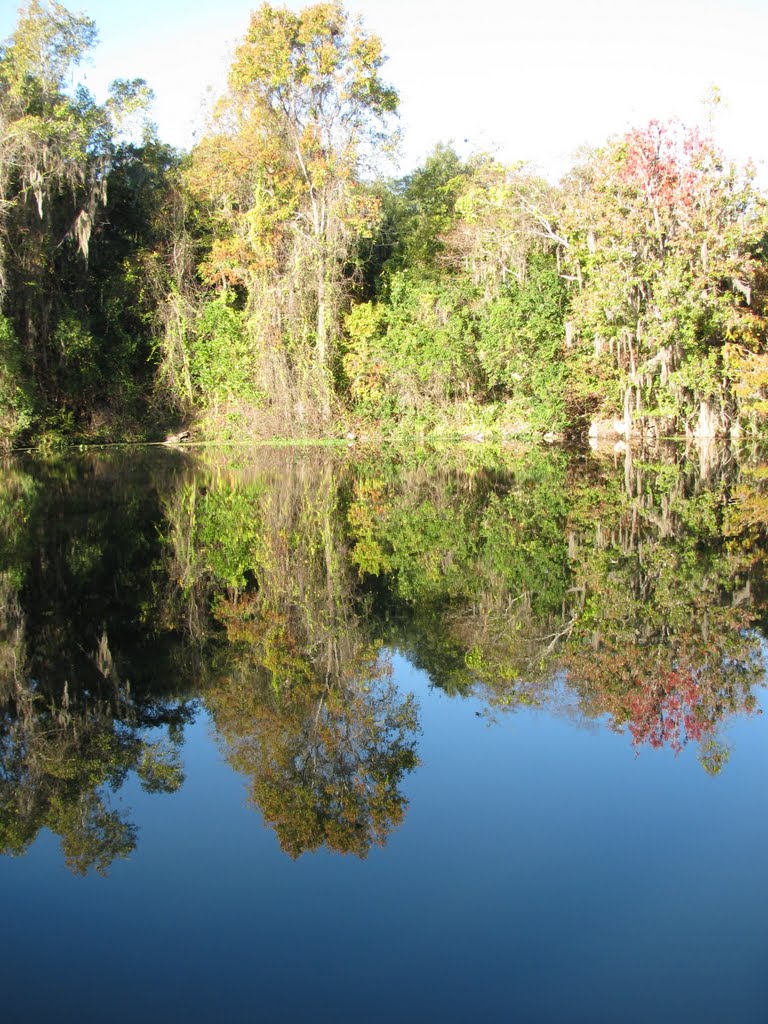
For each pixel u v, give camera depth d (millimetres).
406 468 21109
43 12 25750
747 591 8078
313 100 29234
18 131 23984
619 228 23297
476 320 28438
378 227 32094
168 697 5465
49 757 4551
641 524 12352
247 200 30375
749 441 25891
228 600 8203
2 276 24234
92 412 29312
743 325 23438
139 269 29984
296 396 29078
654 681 5508
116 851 3574
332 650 6484
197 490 16672
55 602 8086
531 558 9992
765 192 23141
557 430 28203
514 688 5461
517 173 29125
